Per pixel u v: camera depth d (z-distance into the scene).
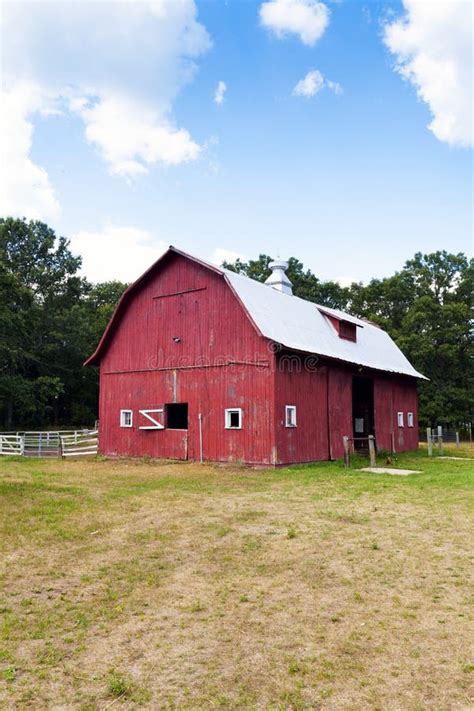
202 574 6.95
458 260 49.50
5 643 5.14
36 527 9.21
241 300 18.86
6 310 40.91
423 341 45.28
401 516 10.03
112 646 5.06
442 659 4.74
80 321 52.12
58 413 55.44
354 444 23.33
